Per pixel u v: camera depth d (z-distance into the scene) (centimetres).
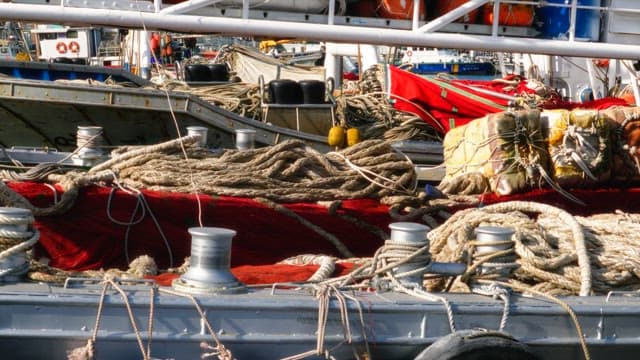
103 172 1448
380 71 2641
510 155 1611
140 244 1411
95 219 1391
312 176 1540
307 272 1238
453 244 1184
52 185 1428
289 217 1477
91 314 959
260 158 1526
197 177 1470
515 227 1180
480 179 1622
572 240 1198
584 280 1140
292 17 1528
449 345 983
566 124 1620
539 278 1154
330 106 2344
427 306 1027
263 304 984
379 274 1073
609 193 1675
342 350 1010
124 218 1402
